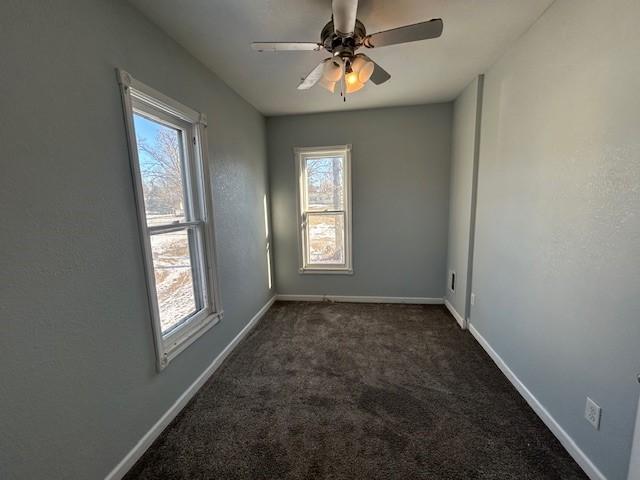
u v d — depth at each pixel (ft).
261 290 11.06
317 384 6.88
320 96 9.53
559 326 5.10
